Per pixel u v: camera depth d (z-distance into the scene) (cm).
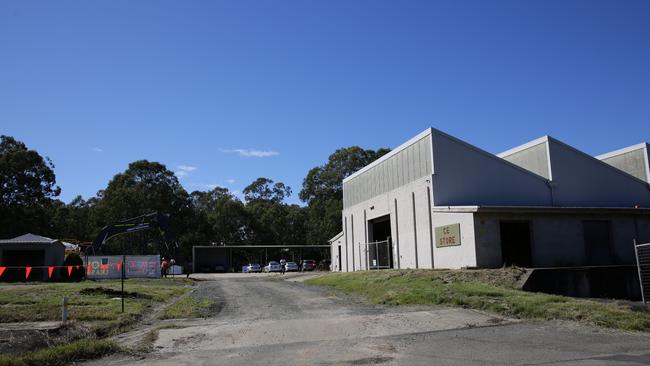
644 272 2486
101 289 2362
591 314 1409
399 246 3562
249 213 9175
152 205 7581
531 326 1345
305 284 3291
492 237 2706
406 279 2483
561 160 3466
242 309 1927
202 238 8356
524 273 2297
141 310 1839
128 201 7431
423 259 3203
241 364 996
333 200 8688
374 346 1141
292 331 1360
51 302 1959
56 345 1212
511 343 1121
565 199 3409
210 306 2016
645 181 3759
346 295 2364
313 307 1927
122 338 1338
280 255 9212
